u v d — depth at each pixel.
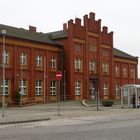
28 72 59.59
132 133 17.75
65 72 65.56
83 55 68.25
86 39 69.00
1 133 18.02
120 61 82.25
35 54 61.12
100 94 71.88
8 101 55.56
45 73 62.66
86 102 58.53
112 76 76.06
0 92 54.28
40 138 15.80
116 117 29.42
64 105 54.00
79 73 67.00
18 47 58.09
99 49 72.44
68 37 65.62
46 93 62.47
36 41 61.22
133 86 43.91
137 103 43.78
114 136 16.48
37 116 29.30
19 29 64.31
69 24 65.75
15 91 56.69
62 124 23.70
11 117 28.12
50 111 37.81
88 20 69.94
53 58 64.62
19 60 58.16
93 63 70.94
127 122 24.89
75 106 51.19
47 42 63.41
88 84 68.88
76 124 23.72
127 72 84.94
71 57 65.19
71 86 64.88
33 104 56.78
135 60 88.12
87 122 25.19
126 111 36.47
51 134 17.47
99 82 71.81
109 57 75.69
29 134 17.48
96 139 15.41
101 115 31.36
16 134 17.48
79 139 15.42
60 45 65.88
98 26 72.62
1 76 54.56
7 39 56.31
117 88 80.75
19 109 43.84
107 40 75.06
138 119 27.62
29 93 59.41
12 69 56.88
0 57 54.34
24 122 24.89
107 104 49.19
